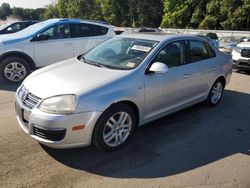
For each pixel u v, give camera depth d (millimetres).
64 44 8500
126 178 3723
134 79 4422
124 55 4949
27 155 4102
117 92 4156
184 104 5512
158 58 4863
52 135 3818
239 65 10406
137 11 49531
